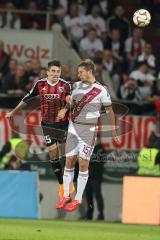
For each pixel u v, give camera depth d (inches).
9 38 2514.8
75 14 2655.0
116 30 2600.9
